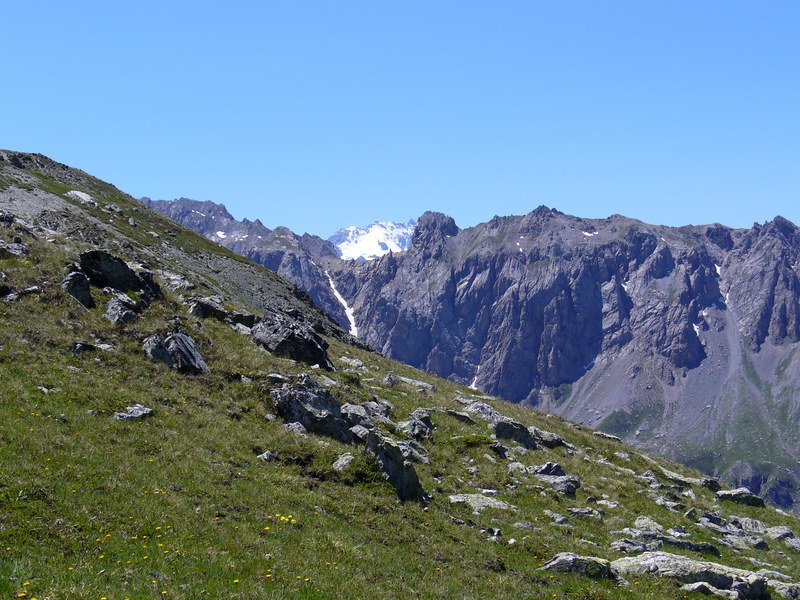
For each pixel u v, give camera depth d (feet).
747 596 90.38
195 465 89.35
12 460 76.64
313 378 138.21
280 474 94.99
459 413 156.97
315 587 65.10
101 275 141.49
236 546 70.03
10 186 295.28
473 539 92.63
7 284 125.08
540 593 78.79
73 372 106.42
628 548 104.32
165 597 56.70
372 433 105.19
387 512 92.38
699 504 148.87
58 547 62.39
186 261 297.74
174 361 122.72
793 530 150.30
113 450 86.94
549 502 119.65
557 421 206.59
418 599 68.95
